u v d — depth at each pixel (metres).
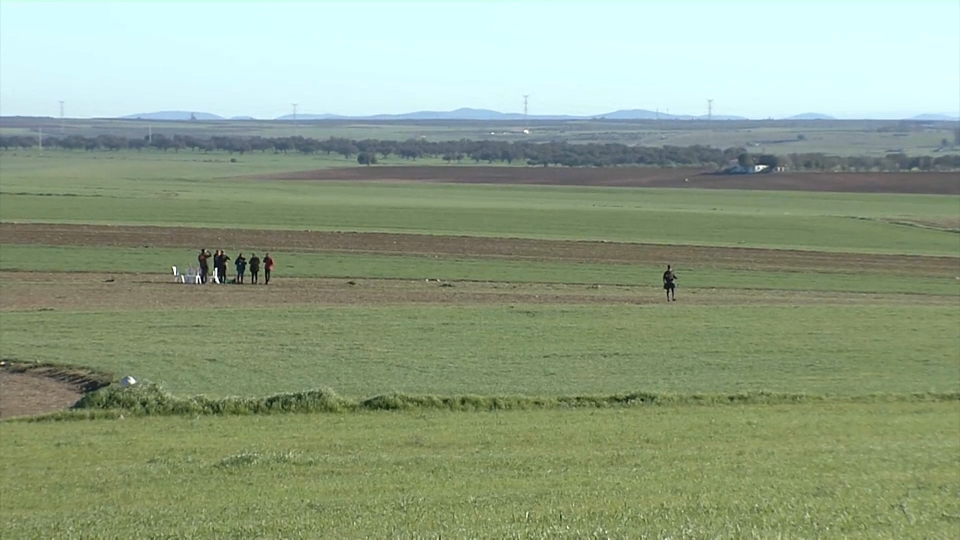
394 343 151.25
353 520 51.62
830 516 51.91
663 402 111.56
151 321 167.25
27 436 86.81
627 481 63.81
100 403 101.94
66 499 62.22
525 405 107.44
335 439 83.62
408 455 75.31
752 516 51.62
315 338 154.38
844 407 110.50
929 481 64.50
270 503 57.94
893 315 190.12
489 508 54.12
